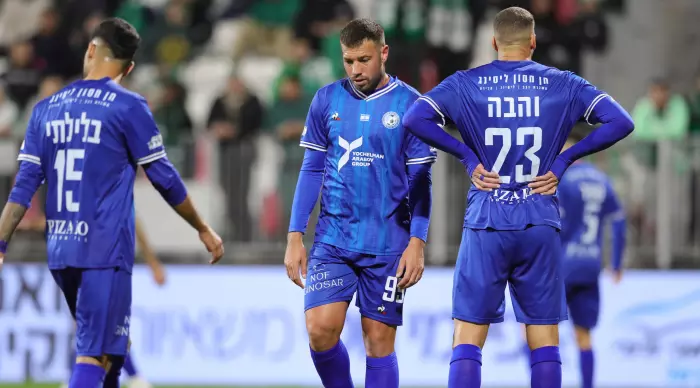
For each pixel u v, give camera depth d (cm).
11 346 3478
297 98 3891
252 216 3531
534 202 1877
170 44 4412
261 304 3462
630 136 3509
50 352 3459
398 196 1991
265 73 4488
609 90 4381
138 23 4422
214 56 4512
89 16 4388
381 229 1980
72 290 1941
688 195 3491
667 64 4459
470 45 4122
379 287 1991
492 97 1867
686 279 3450
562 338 3388
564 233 2958
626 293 3450
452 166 3453
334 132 1986
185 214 1962
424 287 3431
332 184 1995
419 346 3422
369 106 1977
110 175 1880
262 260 3494
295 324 3444
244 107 3822
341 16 4206
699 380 3425
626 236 3394
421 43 3972
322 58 4156
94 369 1867
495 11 4131
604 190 2978
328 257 1994
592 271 2959
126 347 1909
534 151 1866
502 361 3388
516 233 1870
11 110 4047
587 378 2997
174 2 4453
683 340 3434
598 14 4081
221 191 3547
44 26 4288
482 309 1898
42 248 3538
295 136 3562
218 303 3472
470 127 1880
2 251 1906
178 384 3434
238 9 4669
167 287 3484
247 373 3438
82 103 1883
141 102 1902
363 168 1973
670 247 3481
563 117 1875
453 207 3453
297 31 4219
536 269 1892
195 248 3553
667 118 3797
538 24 4028
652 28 4491
